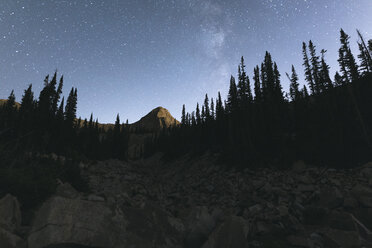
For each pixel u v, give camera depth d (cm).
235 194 2152
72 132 5381
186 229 857
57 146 3747
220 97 5994
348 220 945
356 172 1820
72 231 562
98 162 4475
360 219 1091
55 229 536
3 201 625
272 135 3084
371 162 1841
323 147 2362
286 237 975
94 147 5625
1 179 840
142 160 8431
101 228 621
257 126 3494
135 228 710
